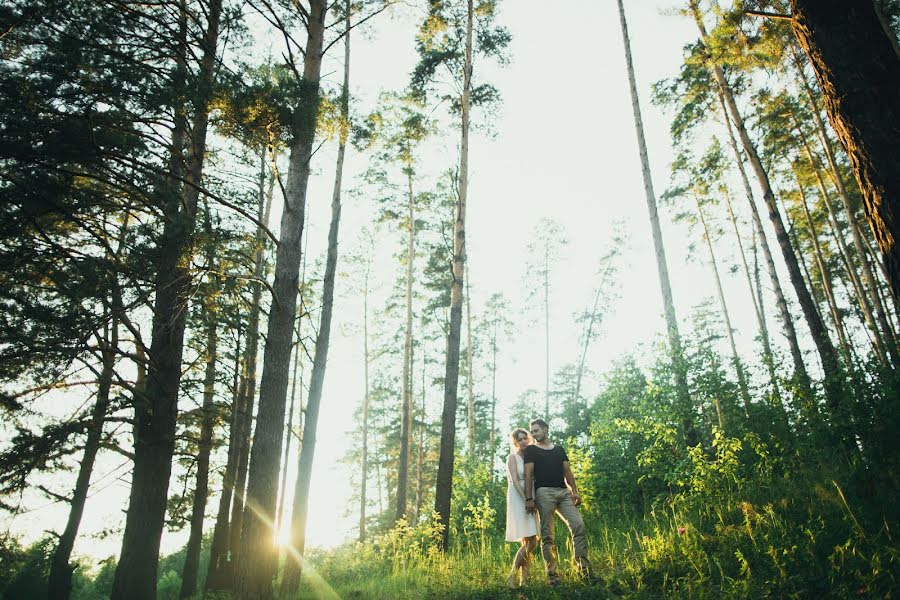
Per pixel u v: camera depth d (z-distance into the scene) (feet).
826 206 77.97
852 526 14.56
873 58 14.33
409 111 53.06
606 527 29.96
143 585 29.01
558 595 17.88
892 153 13.67
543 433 22.27
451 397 41.96
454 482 48.26
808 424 23.61
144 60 31.65
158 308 32.91
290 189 28.17
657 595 16.17
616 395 45.24
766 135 64.59
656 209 44.68
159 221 31.83
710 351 35.76
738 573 15.47
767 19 35.73
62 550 42.27
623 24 51.29
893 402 17.21
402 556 35.24
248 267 37.42
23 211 27.84
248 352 50.26
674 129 63.57
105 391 34.45
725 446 26.55
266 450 24.34
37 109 26.23
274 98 24.73
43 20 27.14
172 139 37.09
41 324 27.84
